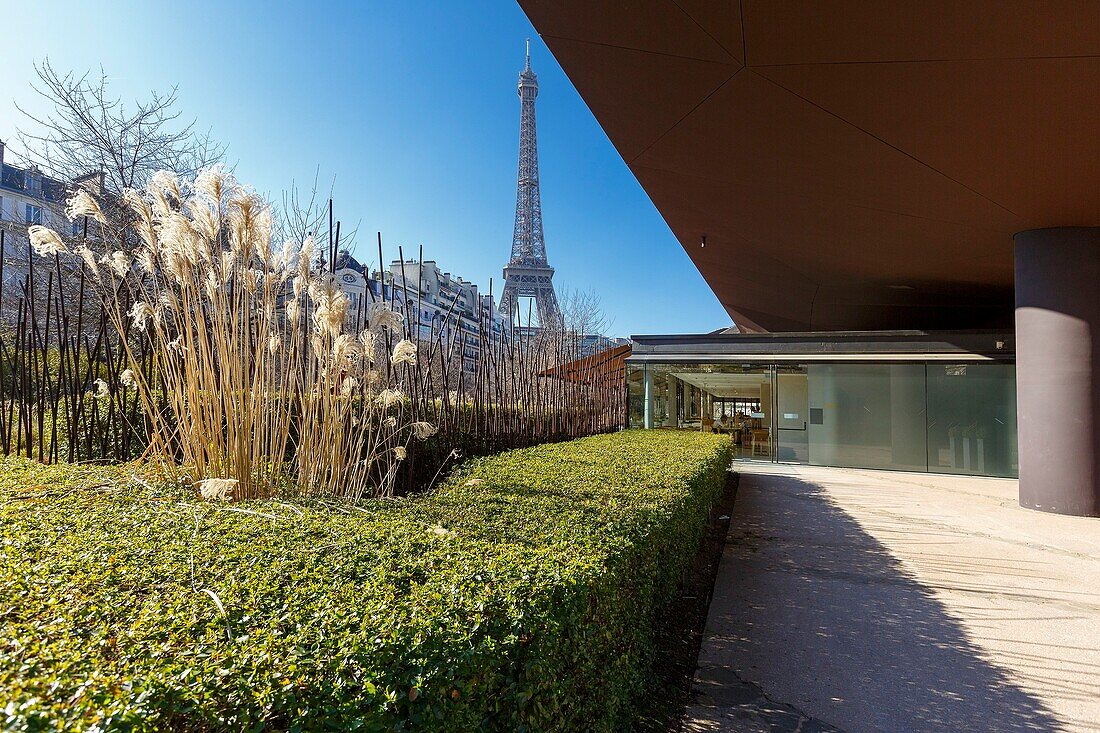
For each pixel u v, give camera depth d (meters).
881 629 3.52
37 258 8.27
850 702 2.66
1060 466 7.31
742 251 11.23
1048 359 7.48
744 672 2.95
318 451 3.43
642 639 2.49
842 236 9.31
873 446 12.30
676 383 13.55
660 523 2.80
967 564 4.96
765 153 6.49
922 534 6.11
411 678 1.10
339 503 2.82
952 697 2.71
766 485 9.81
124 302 4.13
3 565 1.55
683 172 7.25
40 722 0.84
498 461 4.49
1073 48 4.25
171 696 0.94
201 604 1.35
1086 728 2.45
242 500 2.89
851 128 5.73
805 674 2.93
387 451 4.12
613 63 4.85
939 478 11.10
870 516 7.09
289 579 1.59
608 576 1.94
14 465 3.32
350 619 1.28
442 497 2.99
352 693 1.04
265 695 0.98
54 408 4.00
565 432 9.59
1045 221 7.41
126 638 1.16
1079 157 5.79
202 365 3.21
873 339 12.36
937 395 11.94
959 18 4.02
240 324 3.32
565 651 1.62
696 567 4.55
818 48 4.44
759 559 5.07
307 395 3.45
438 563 1.81
